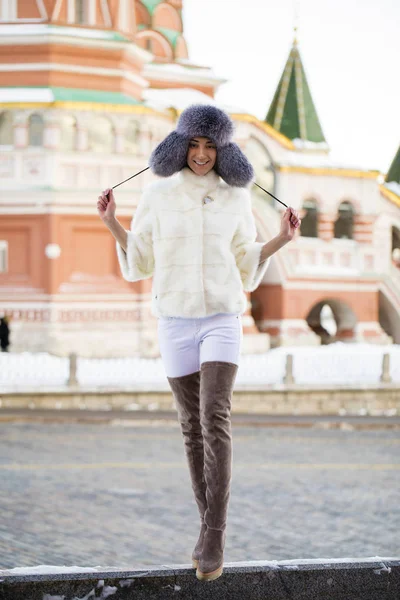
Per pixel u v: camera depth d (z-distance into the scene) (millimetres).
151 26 51031
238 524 11945
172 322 5402
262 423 25172
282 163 49094
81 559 10055
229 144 5418
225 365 5234
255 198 48750
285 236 5363
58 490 14422
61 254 40781
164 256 5379
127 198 41312
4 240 41031
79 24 41875
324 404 29016
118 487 14742
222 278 5328
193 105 5461
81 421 24969
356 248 51188
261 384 28656
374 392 29469
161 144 5430
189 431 5504
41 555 10211
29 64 41406
